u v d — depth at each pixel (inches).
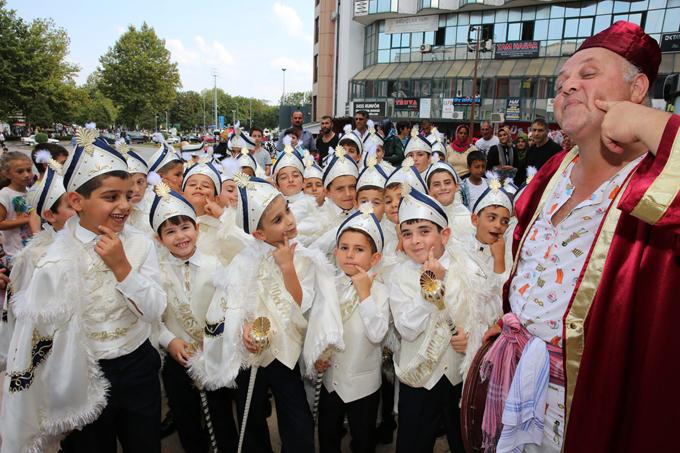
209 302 122.6
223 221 150.8
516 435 73.1
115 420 100.3
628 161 62.2
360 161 250.1
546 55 1173.7
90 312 94.0
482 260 114.7
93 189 92.1
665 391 55.1
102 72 2573.8
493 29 1214.9
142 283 94.7
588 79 62.2
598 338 60.1
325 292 109.2
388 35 1321.4
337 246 114.0
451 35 1259.8
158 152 195.9
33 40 1820.9
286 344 107.9
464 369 98.8
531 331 73.4
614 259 59.5
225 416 120.7
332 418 114.1
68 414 90.1
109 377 96.3
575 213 66.4
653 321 56.1
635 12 1057.5
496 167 284.8
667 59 1014.4
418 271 107.1
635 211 51.1
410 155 221.8
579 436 61.6
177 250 118.4
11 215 188.7
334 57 1416.1
